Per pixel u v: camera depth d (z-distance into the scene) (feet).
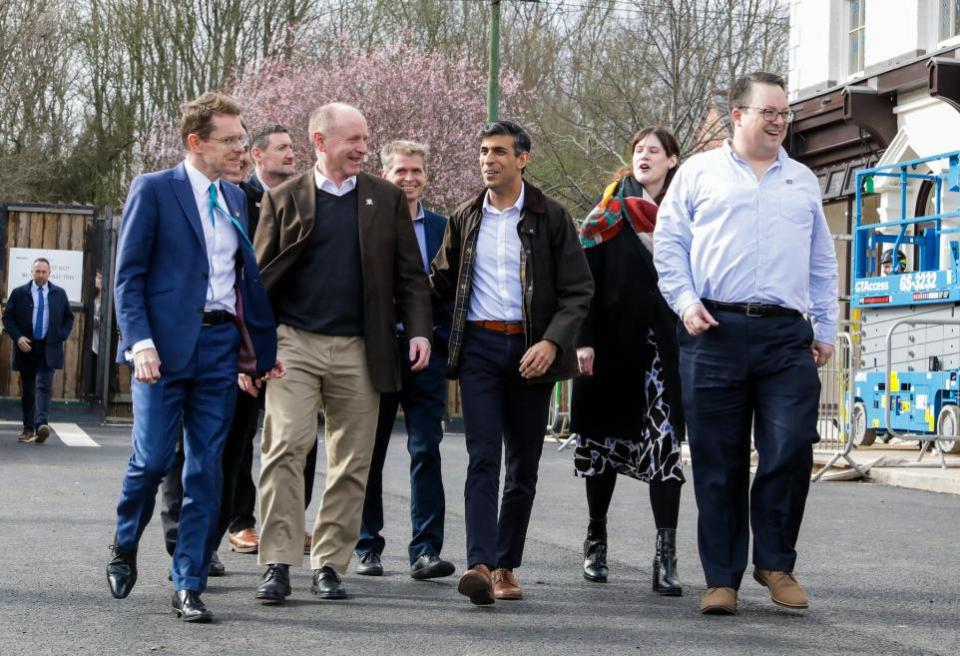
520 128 20.15
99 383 65.36
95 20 121.70
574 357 19.88
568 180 91.81
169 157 115.44
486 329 19.86
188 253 17.97
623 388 21.12
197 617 17.67
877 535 28.27
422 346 20.16
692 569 23.32
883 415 49.57
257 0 122.21
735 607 18.99
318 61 116.57
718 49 85.35
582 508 32.37
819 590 21.26
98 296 65.41
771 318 19.13
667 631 17.71
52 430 58.80
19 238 65.00
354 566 23.21
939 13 64.59
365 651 16.19
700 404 19.40
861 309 52.90
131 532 18.28
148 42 121.29
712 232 19.34
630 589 21.06
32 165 111.55
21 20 114.52
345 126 19.93
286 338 19.81
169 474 21.56
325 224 19.99
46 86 119.24
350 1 125.39
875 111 67.92
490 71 77.51
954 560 24.72
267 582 19.22
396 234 20.30
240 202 18.60
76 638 16.58
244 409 20.62
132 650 15.98
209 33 121.70
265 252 19.93
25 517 27.94
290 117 106.22
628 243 21.02
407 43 115.85
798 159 75.77
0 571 21.36
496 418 19.65
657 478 20.72
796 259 19.24
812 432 19.10
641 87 90.74
